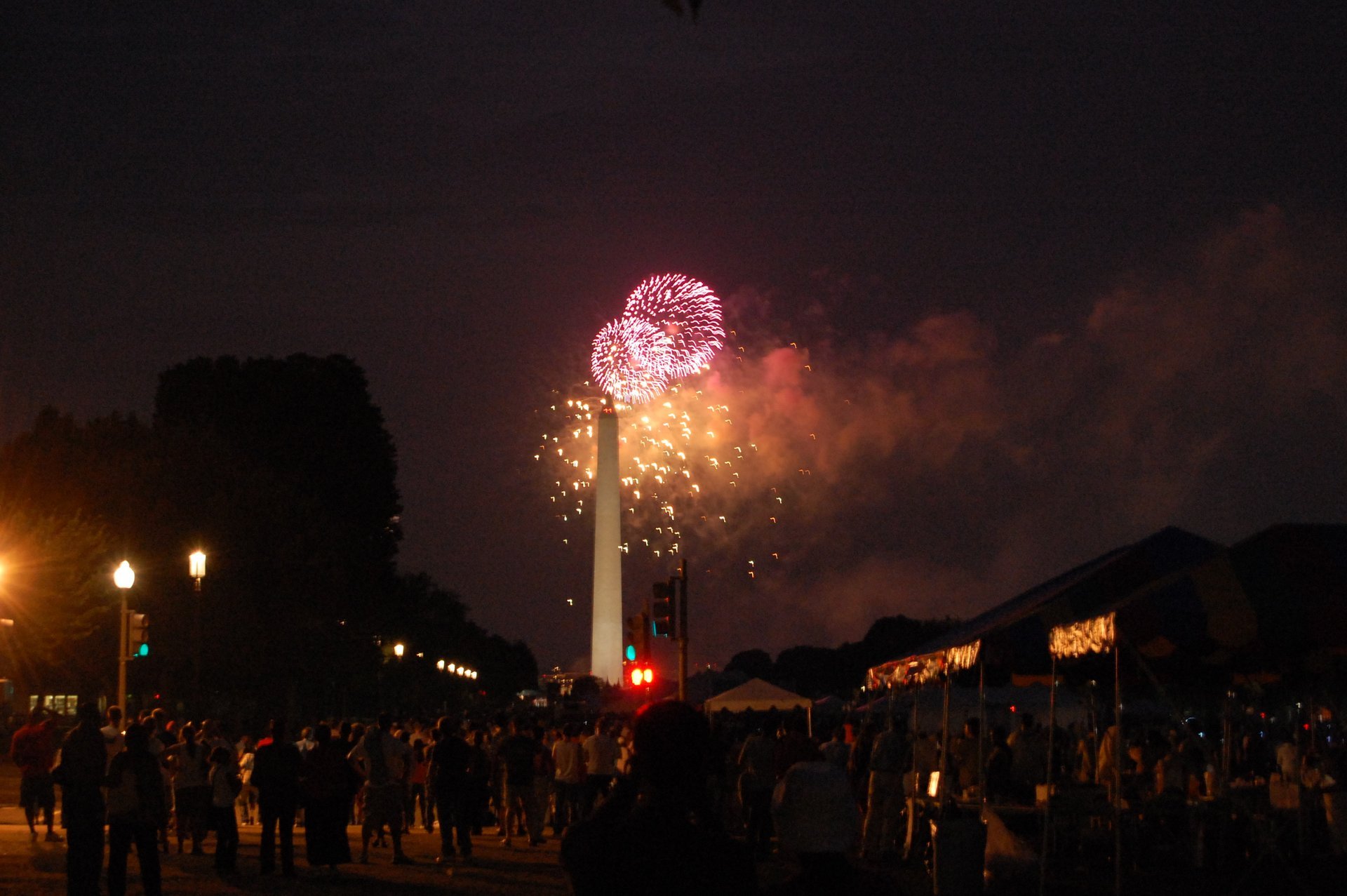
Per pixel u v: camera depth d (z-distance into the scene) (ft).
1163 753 76.95
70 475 173.88
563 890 57.72
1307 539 41.11
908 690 74.33
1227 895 56.39
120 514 172.45
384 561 226.99
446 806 70.64
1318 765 75.41
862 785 81.25
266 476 187.62
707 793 17.84
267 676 191.62
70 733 49.80
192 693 175.22
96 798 49.55
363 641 217.56
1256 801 68.54
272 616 183.21
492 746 89.15
